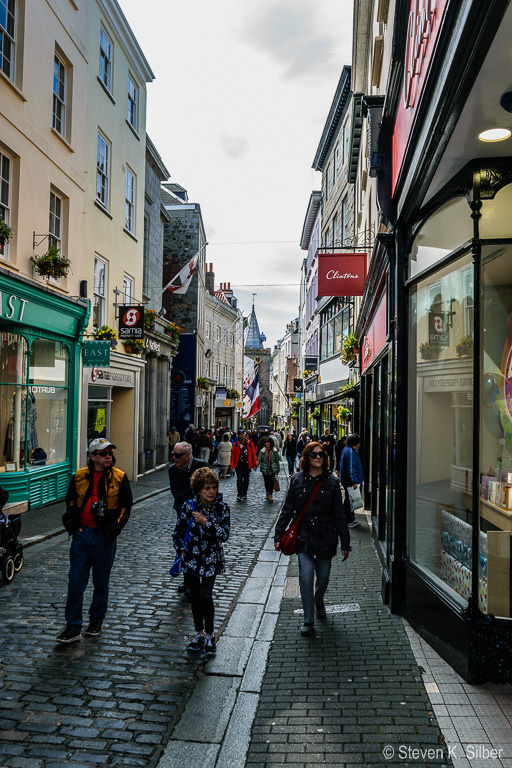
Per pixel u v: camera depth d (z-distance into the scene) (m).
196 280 33.44
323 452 5.88
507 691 4.31
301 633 5.52
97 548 5.46
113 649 5.14
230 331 52.69
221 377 48.38
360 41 15.98
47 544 9.23
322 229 32.78
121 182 18.30
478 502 4.65
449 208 5.32
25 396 11.85
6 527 7.15
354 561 8.49
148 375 23.36
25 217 11.62
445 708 4.06
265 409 93.94
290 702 4.18
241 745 3.64
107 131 16.98
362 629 5.67
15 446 11.65
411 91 5.02
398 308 6.48
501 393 4.95
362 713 4.00
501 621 4.44
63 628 5.61
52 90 12.79
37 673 4.62
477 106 3.88
